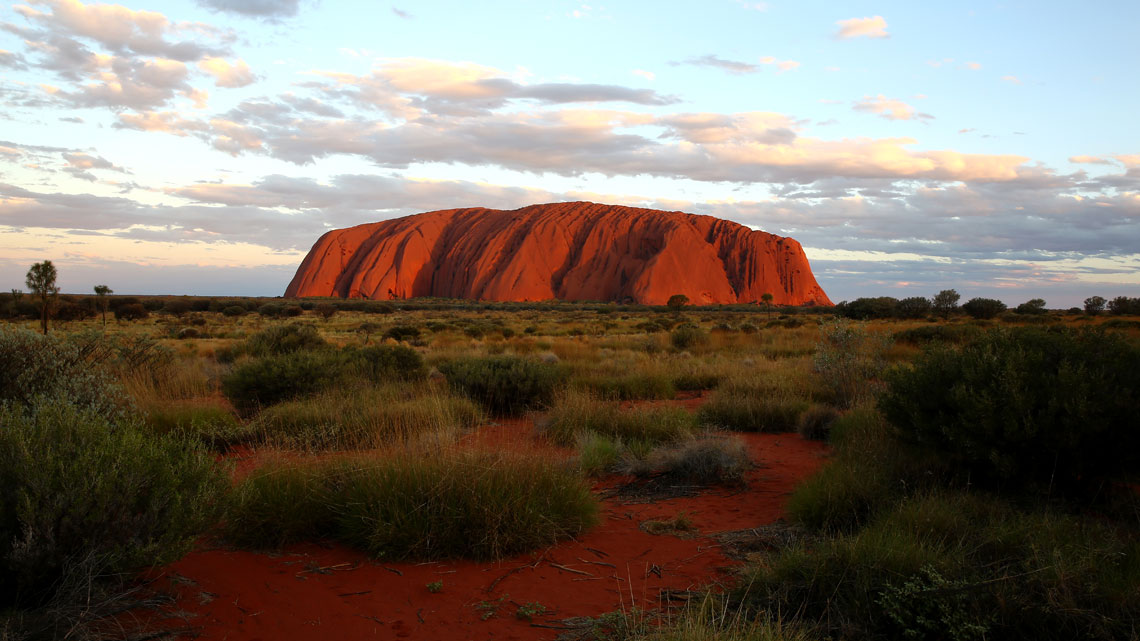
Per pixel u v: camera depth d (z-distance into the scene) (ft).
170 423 24.75
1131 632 9.62
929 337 69.67
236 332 116.67
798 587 11.77
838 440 24.38
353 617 11.33
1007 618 10.26
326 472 16.52
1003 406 15.97
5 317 138.51
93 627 10.30
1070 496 15.74
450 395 33.94
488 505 14.85
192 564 13.47
